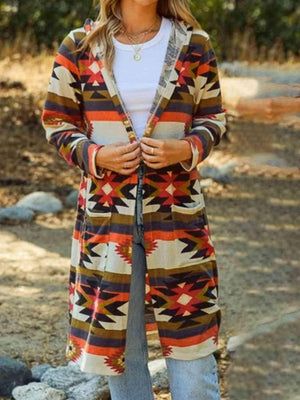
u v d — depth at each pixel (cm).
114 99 258
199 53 264
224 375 376
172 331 261
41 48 1295
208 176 773
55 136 268
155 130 259
